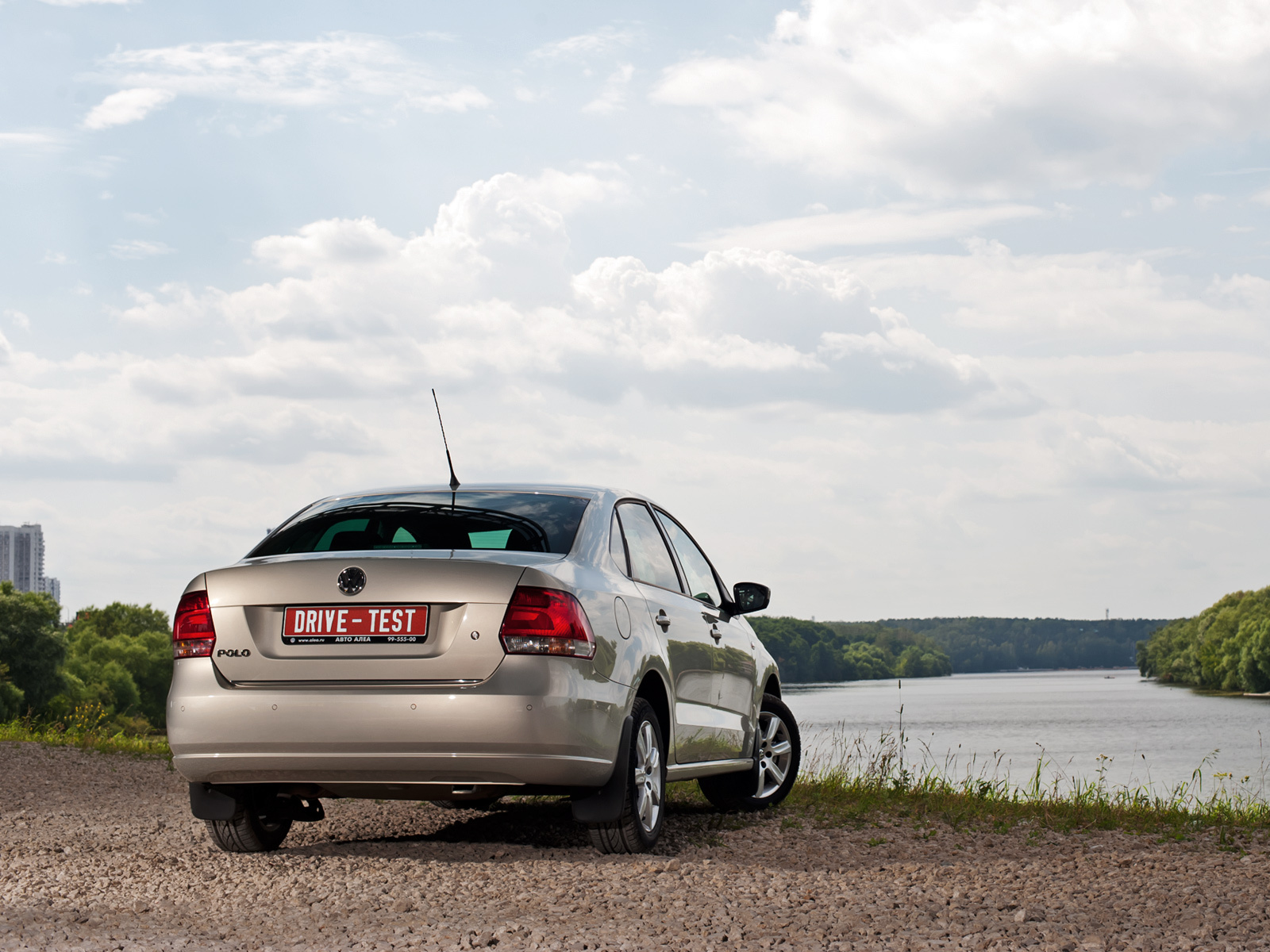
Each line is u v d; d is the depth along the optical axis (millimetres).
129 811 8047
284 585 5070
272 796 5660
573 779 5004
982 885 4977
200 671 5094
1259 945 3928
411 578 4973
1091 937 4027
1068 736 59531
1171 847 6316
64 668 91875
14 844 6297
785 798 7984
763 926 4160
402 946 3865
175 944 3891
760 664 7496
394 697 4863
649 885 4828
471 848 5801
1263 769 8758
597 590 5332
